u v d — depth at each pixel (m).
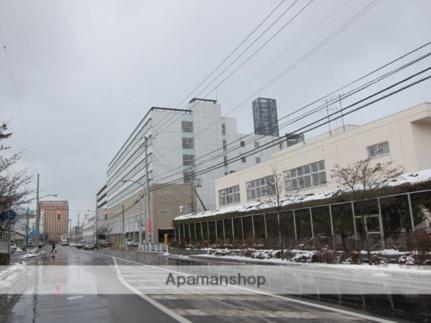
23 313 10.59
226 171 90.56
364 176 25.92
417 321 8.54
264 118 37.94
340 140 34.28
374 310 9.80
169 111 86.31
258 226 37.09
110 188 133.38
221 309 10.28
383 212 24.45
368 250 21.66
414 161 28.09
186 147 87.06
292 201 33.12
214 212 47.31
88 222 172.25
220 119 91.56
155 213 79.50
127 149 102.75
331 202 28.19
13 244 75.06
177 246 53.31
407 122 28.77
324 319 8.88
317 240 27.52
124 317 9.64
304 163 38.53
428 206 22.05
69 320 9.51
